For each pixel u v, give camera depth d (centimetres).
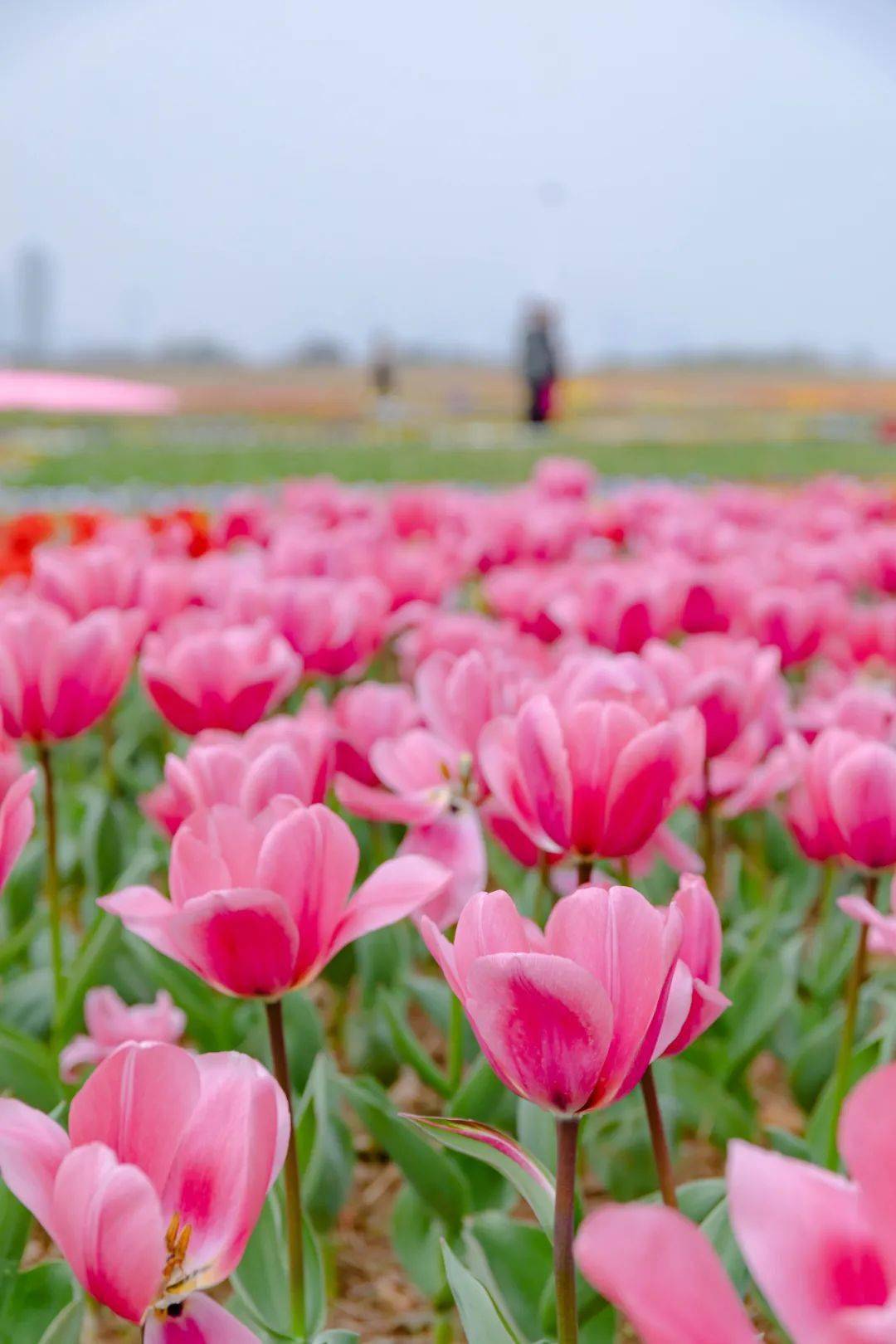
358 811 200
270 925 130
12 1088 206
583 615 328
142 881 254
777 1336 190
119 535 493
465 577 571
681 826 312
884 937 144
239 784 164
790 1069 266
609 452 2291
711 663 250
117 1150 101
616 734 152
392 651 442
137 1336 203
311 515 618
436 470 1788
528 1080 106
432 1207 189
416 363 13425
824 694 328
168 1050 101
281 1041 140
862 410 5197
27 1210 163
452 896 195
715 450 2361
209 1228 102
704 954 134
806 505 686
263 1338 153
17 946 252
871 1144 72
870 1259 75
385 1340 218
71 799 347
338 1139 209
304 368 12038
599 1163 221
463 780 204
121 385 6825
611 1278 69
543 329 3619
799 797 251
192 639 232
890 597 544
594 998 100
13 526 568
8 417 3797
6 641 211
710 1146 274
